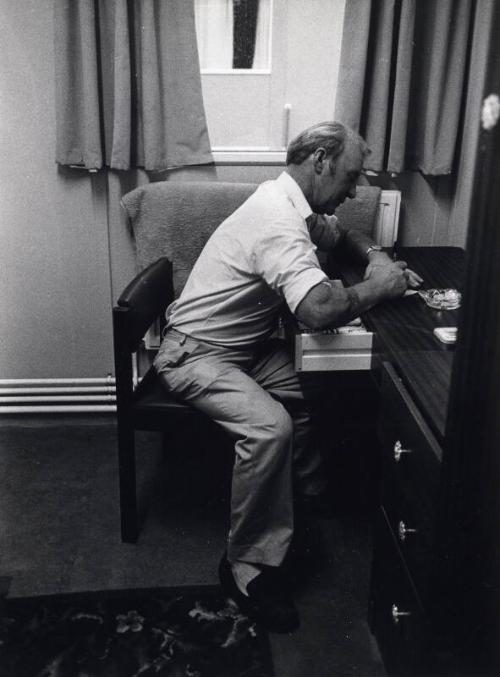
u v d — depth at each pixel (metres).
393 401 1.54
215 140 2.63
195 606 1.93
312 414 2.21
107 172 2.59
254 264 1.94
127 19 2.33
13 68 2.46
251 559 1.91
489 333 0.96
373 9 2.34
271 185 2.01
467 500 1.08
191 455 2.69
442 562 1.14
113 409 2.87
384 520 1.67
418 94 2.48
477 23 2.35
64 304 2.76
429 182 2.66
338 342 1.86
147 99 2.41
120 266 2.69
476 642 1.20
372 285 1.93
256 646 1.79
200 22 2.50
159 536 2.22
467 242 0.93
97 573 2.05
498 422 1.03
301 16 2.49
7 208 2.62
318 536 2.22
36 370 2.84
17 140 2.54
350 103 2.40
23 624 1.85
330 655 1.77
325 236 2.33
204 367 2.00
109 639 1.81
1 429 2.86
